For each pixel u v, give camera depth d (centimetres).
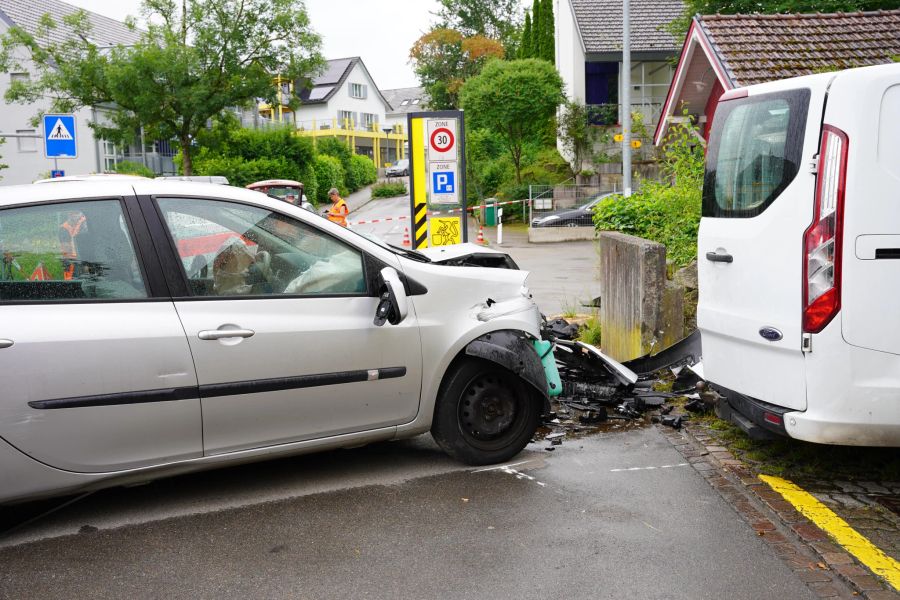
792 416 412
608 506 427
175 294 416
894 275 388
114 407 397
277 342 430
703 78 1722
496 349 479
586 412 606
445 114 1038
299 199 2156
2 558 379
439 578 351
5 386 378
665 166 1035
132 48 2767
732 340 466
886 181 386
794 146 412
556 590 338
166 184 433
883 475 457
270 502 441
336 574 357
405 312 447
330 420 450
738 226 455
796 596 330
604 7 3369
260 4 2880
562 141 3266
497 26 6162
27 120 3925
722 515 413
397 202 4838
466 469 489
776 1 1945
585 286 1398
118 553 382
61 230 402
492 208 3116
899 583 333
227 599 337
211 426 420
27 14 4050
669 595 332
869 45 1412
